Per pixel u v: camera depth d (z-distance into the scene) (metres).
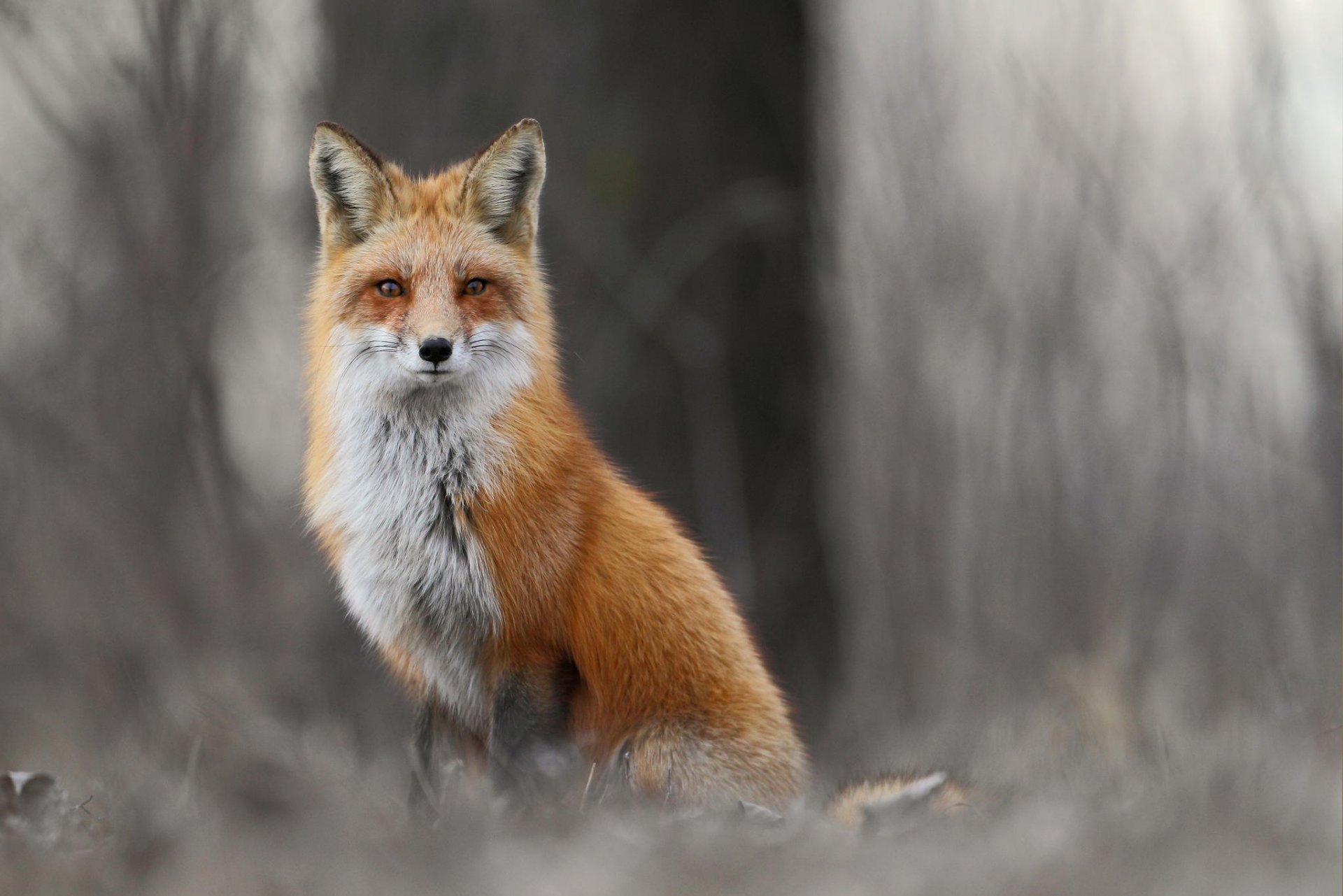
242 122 15.91
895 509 19.22
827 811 7.95
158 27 15.26
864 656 18.69
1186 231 17.36
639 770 8.21
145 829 6.20
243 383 17.30
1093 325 18.23
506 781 8.01
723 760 8.38
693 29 14.44
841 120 19.91
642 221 14.23
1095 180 17.80
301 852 5.80
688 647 8.47
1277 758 7.59
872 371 19.55
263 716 11.71
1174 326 16.67
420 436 8.52
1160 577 16.52
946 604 18.75
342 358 8.76
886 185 19.66
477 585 8.28
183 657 13.98
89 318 15.49
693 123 14.41
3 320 15.58
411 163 14.15
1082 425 18.06
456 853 5.70
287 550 15.52
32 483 15.09
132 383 15.39
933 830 6.30
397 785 9.49
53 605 14.52
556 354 9.23
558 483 8.43
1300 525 15.86
